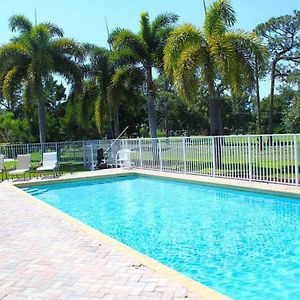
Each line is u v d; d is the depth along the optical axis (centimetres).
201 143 1406
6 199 1144
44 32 2281
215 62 1589
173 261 641
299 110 3503
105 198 1289
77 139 3478
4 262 559
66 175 1697
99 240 657
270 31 3212
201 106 4725
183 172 1518
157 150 1664
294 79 3397
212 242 734
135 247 732
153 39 2227
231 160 1287
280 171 1114
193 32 1627
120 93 2275
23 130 3491
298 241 714
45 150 2241
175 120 5225
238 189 1153
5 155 2253
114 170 1778
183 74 1585
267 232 782
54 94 3722
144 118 4000
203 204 1093
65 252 593
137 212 1047
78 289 447
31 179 1620
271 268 585
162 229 852
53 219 845
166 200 1188
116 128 2638
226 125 5609
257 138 1181
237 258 637
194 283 450
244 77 1581
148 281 460
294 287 514
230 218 914
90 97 2647
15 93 2294
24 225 794
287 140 1080
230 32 1606
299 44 3172
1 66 2261
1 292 448
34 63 2181
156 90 2320
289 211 962
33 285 466
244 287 521
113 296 422
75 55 2359
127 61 2230
